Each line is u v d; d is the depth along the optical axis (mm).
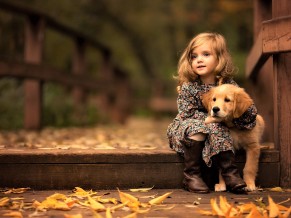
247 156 3629
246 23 14367
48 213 2875
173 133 3668
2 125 7578
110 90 11227
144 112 20734
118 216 2838
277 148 3771
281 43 3477
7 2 6133
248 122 3488
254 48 4449
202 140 3506
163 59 23594
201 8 17438
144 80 23562
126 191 3572
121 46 20078
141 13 20484
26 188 3572
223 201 2934
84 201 3207
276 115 3752
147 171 3670
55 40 12297
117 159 3646
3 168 3598
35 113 6938
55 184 3621
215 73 3719
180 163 3676
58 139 5793
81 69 9141
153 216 2826
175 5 18188
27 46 6906
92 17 16062
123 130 8500
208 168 3721
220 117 3354
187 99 3682
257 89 5566
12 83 8828
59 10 13359
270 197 3160
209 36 3717
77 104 9289
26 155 3600
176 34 20812
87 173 3635
